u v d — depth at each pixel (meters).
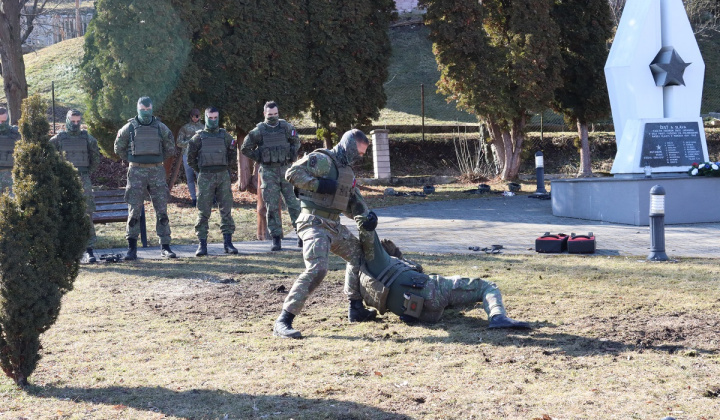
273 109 12.20
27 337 5.06
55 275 5.15
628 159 17.45
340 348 6.05
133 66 19.83
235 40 21.44
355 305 7.13
